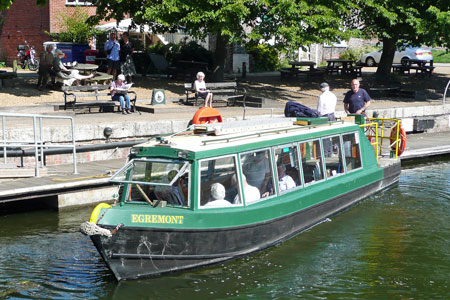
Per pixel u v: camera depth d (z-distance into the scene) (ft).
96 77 71.77
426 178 55.62
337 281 31.99
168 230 30.86
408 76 111.45
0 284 31.17
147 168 32.78
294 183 38.96
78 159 51.83
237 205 33.76
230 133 37.60
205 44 117.19
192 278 31.89
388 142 66.69
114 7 79.15
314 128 42.83
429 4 86.74
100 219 29.89
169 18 72.23
